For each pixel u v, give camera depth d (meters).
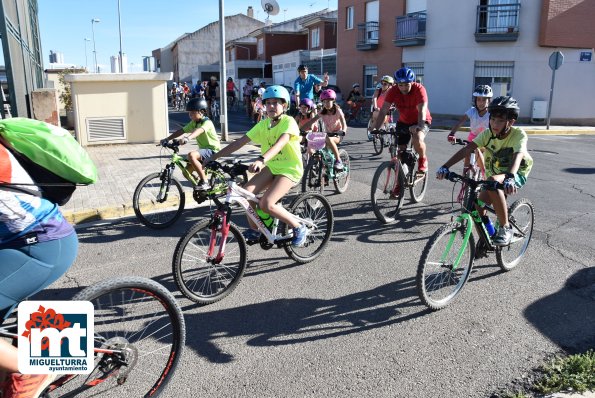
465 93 23.06
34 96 10.36
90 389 2.76
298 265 4.97
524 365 3.24
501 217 4.35
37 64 16.62
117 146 12.76
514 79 21.94
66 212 6.41
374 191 6.19
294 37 45.47
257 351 3.42
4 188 2.12
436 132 17.66
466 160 6.36
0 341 2.28
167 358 3.18
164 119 13.29
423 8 24.52
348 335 3.63
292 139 4.46
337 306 4.09
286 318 3.89
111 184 8.16
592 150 13.34
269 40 44.78
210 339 3.57
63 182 2.29
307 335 3.64
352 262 5.05
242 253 4.33
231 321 3.84
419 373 3.16
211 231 4.10
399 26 25.59
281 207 4.53
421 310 4.02
